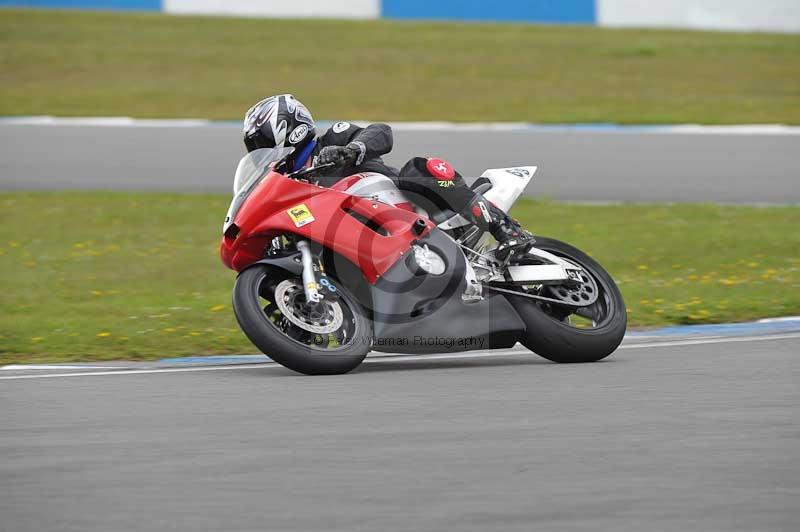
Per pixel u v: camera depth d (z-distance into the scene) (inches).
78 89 2586.1
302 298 764.0
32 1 3321.9
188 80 2684.5
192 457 565.3
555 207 1663.4
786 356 810.2
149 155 2043.6
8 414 665.0
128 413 661.9
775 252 1368.1
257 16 3321.9
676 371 763.4
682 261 1322.6
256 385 735.1
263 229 764.0
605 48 3043.8
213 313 1063.0
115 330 984.9
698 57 2970.0
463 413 647.1
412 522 469.4
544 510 482.0
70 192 1775.3
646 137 2208.4
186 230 1551.4
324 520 473.1
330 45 3024.1
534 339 797.9
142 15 3302.2
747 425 613.6
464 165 1915.6
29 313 1088.8
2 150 2059.5
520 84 2687.0
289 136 804.6
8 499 503.8
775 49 3088.1
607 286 840.9
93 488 517.7
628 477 525.3
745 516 473.1
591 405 663.8
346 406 667.4
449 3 3314.5
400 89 2618.1
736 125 2327.8
